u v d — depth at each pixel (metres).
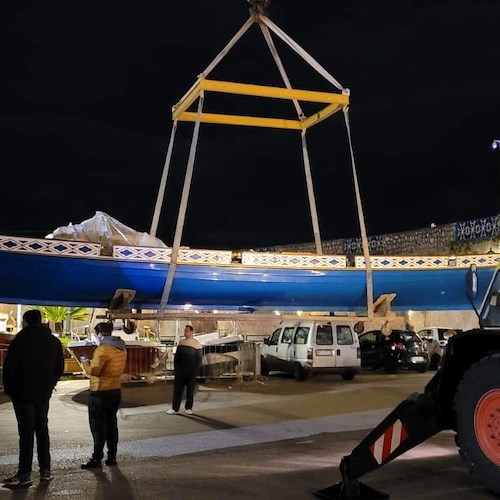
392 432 6.60
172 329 26.73
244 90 15.45
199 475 7.47
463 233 27.69
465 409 6.61
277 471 7.67
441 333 24.41
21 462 6.96
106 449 9.06
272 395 15.16
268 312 18.28
